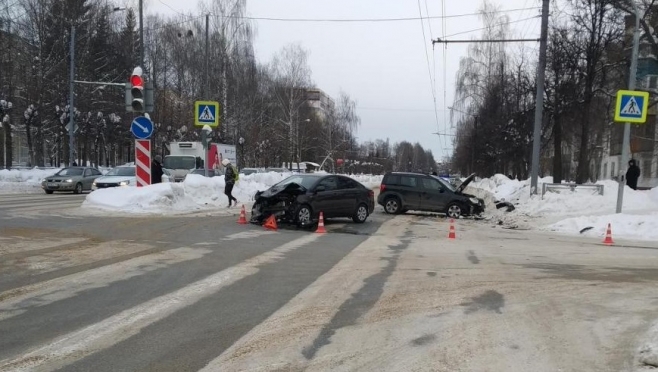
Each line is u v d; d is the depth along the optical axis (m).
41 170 37.31
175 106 52.72
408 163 151.62
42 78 38.94
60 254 9.49
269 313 6.29
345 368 4.59
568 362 4.72
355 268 9.08
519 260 10.22
